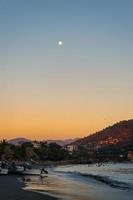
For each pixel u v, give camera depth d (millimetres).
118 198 47688
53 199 43219
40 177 90188
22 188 56125
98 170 174375
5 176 88688
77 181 81125
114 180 90375
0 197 43500
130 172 150625
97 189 60906
